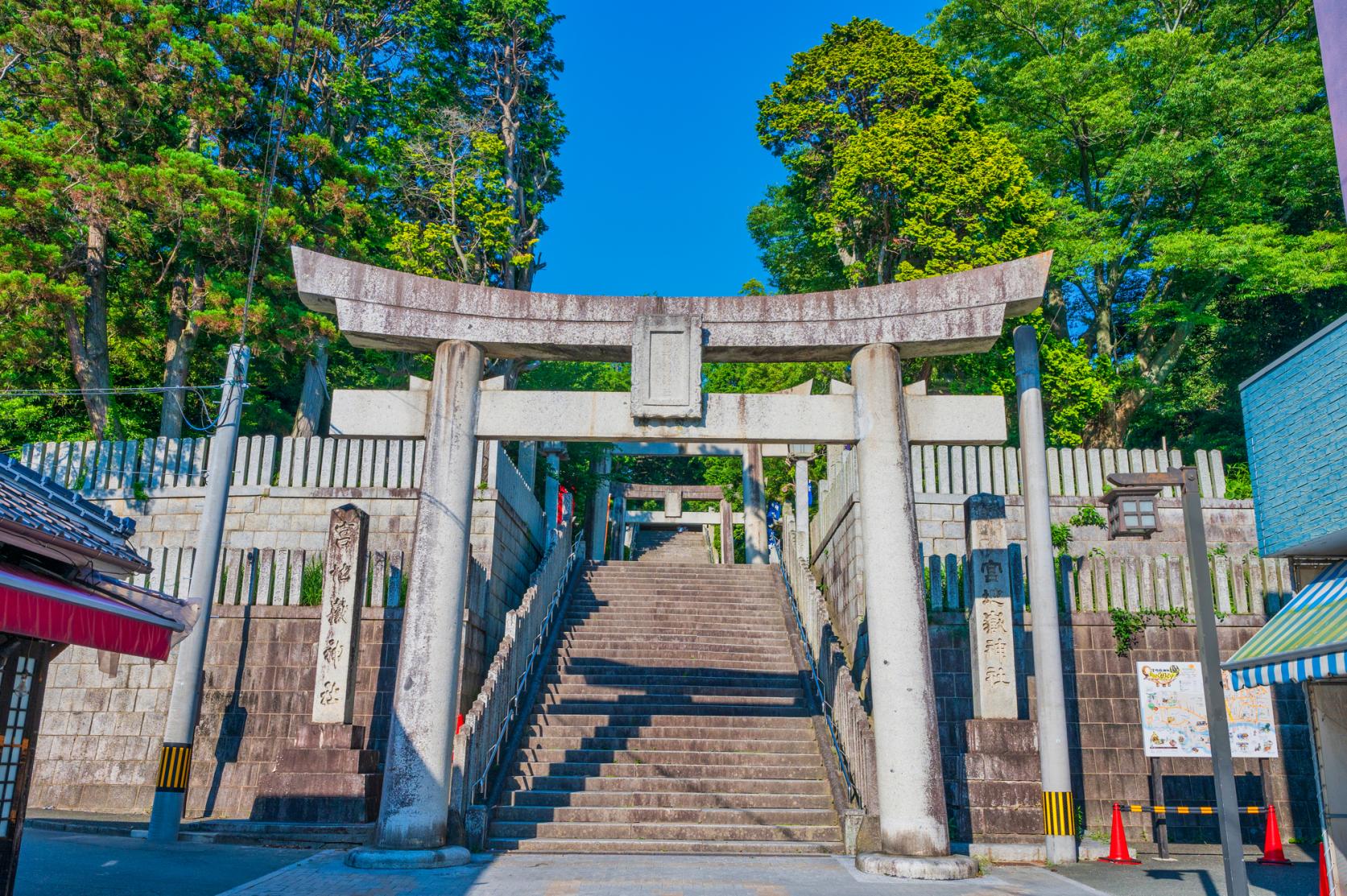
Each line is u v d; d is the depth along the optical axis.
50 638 5.95
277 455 19.23
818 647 16.78
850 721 13.10
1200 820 13.85
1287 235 26.72
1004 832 12.23
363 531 13.98
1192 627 14.95
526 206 28.94
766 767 13.55
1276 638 8.73
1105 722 14.41
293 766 12.92
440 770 10.66
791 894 8.89
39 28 18.20
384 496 18.00
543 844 11.62
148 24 18.67
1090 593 15.16
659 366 11.76
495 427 11.76
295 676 15.04
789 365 27.31
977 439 11.72
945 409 11.82
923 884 9.56
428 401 11.84
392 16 28.94
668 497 37.19
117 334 22.56
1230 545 17.34
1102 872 10.87
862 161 21.94
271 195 18.41
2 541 6.74
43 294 17.02
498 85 30.03
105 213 17.86
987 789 12.40
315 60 21.30
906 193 22.33
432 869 10.05
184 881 9.16
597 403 11.80
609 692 15.82
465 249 24.64
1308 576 10.17
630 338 11.95
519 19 29.41
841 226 23.98
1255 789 14.01
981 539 13.41
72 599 6.14
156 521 18.08
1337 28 8.27
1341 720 9.41
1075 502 17.80
